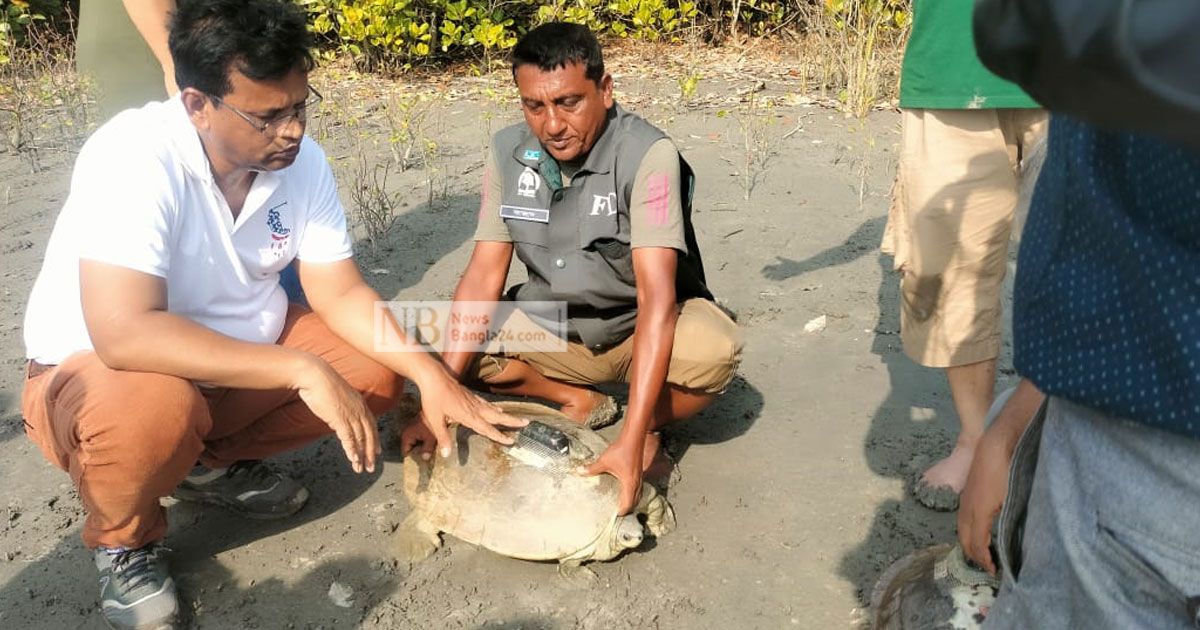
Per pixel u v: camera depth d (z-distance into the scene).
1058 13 0.69
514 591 2.44
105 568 2.33
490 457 2.49
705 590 2.43
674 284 2.48
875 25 6.11
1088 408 1.12
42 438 2.30
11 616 2.39
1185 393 0.98
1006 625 1.29
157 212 2.12
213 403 2.45
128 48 3.18
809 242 4.31
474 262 2.79
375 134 5.86
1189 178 0.94
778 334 3.60
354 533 2.65
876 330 3.60
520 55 2.40
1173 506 1.05
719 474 2.85
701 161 5.26
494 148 2.71
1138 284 1.01
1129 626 1.12
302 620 2.37
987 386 2.68
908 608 2.01
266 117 2.09
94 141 2.22
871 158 5.23
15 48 7.14
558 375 2.94
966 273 2.55
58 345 2.30
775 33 7.84
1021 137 2.54
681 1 7.58
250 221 2.36
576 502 2.38
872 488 2.77
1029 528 1.24
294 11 2.07
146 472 2.15
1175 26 0.66
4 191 5.16
